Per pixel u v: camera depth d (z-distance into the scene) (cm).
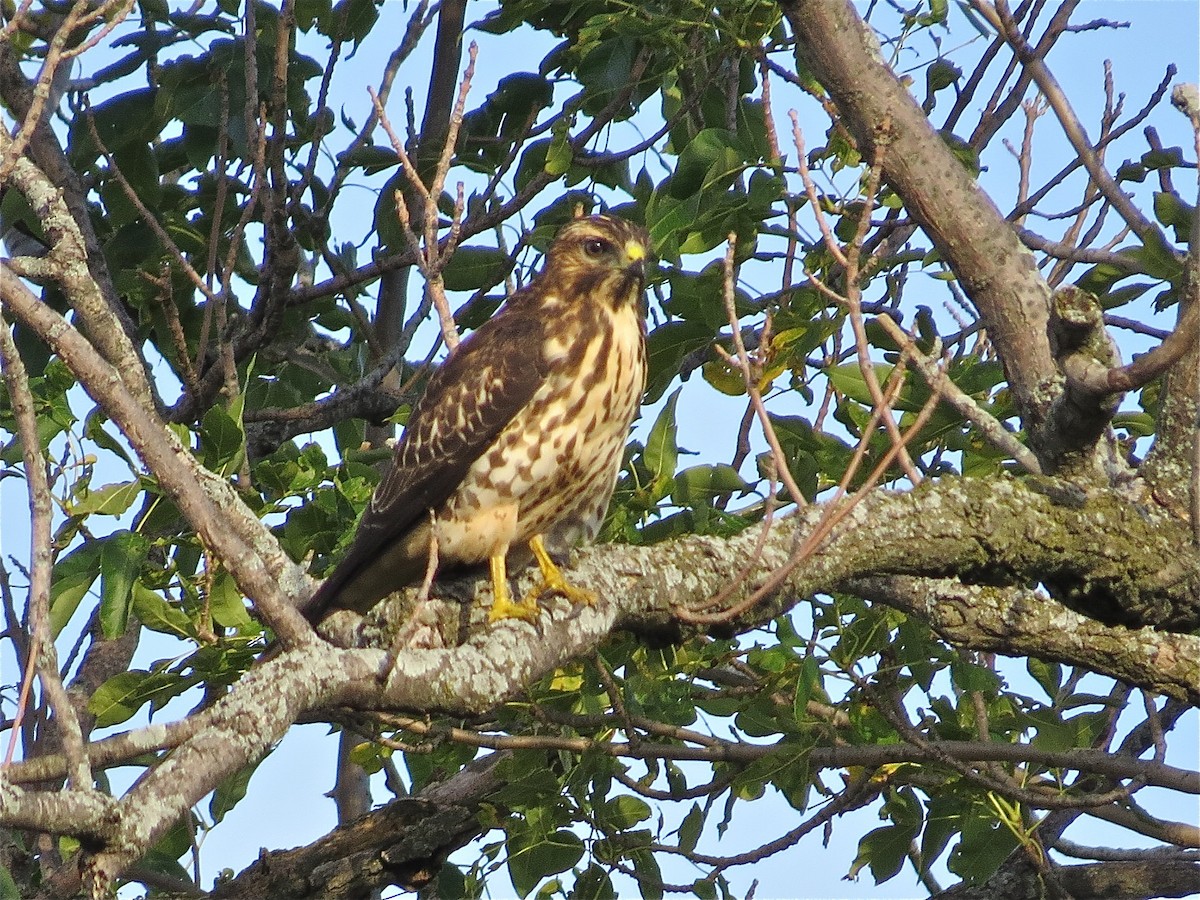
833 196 1014
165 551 1038
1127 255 965
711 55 1152
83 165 1248
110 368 639
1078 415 791
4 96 1215
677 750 1027
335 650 645
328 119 1346
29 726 1126
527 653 730
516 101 1295
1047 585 844
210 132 1232
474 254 1286
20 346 1220
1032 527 805
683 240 1008
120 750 573
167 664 975
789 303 1030
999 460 981
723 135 1002
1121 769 995
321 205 1368
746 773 1011
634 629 811
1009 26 898
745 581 794
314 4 1243
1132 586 810
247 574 638
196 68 1219
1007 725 1073
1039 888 1116
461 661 703
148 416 633
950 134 1086
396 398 1304
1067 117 909
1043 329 862
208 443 969
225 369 1080
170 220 1299
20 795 488
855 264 682
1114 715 1112
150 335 1358
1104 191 911
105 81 1228
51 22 1247
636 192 1262
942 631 825
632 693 1059
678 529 1038
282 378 1421
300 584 962
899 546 800
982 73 1255
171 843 1138
